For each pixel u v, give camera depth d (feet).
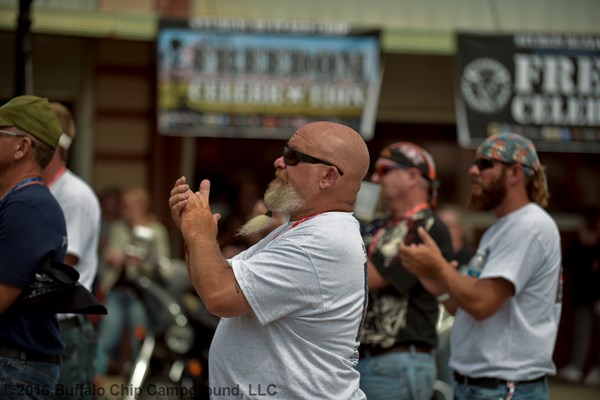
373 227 24.70
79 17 46.85
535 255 20.67
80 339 23.65
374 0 52.85
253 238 23.67
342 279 15.66
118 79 53.62
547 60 46.88
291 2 52.24
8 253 18.13
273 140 57.11
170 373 35.42
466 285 20.12
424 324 23.67
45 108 19.53
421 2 53.16
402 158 24.66
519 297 20.75
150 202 54.08
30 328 18.76
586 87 47.01
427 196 25.02
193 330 35.94
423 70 57.52
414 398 23.32
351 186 16.35
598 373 53.42
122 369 49.16
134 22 47.21
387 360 23.34
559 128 46.80
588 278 53.26
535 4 53.67
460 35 46.68
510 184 21.31
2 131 19.03
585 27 53.78
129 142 53.98
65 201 23.43
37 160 19.25
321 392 15.69
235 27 45.93
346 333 15.90
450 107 57.77
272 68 46.19
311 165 16.20
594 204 58.49
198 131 45.85
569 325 55.36
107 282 47.80
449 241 24.56
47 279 18.56
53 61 52.47
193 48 45.78
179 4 50.98
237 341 15.76
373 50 46.52
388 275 23.30
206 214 15.99
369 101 46.47
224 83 45.93
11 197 18.52
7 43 51.29
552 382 53.62
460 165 58.18
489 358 20.59
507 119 46.73
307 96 46.39
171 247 54.24
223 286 15.31
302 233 15.71
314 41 46.34
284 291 15.35
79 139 53.01
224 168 56.65
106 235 51.01
